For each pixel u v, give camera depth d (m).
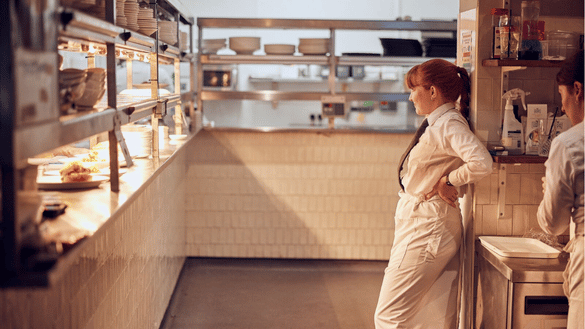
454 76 3.02
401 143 5.55
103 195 2.22
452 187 2.98
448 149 2.92
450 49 5.50
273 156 5.54
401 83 8.14
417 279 3.01
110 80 2.25
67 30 1.63
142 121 5.05
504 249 2.98
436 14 8.20
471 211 3.26
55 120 1.51
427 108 3.05
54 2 1.50
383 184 5.58
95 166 2.71
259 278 5.35
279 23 5.44
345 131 5.50
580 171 2.31
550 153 2.41
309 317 4.42
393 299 3.06
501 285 2.89
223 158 5.55
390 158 5.55
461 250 3.32
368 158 5.55
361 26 5.44
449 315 3.20
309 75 8.09
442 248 2.98
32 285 1.28
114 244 2.66
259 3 8.27
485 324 3.12
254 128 5.50
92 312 2.29
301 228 5.62
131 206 3.05
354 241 5.64
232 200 5.60
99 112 2.01
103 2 2.18
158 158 3.29
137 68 6.40
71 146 3.31
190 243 5.65
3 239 1.30
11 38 1.22
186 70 7.23
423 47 5.62
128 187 2.40
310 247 5.65
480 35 3.14
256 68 8.23
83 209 1.94
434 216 2.99
